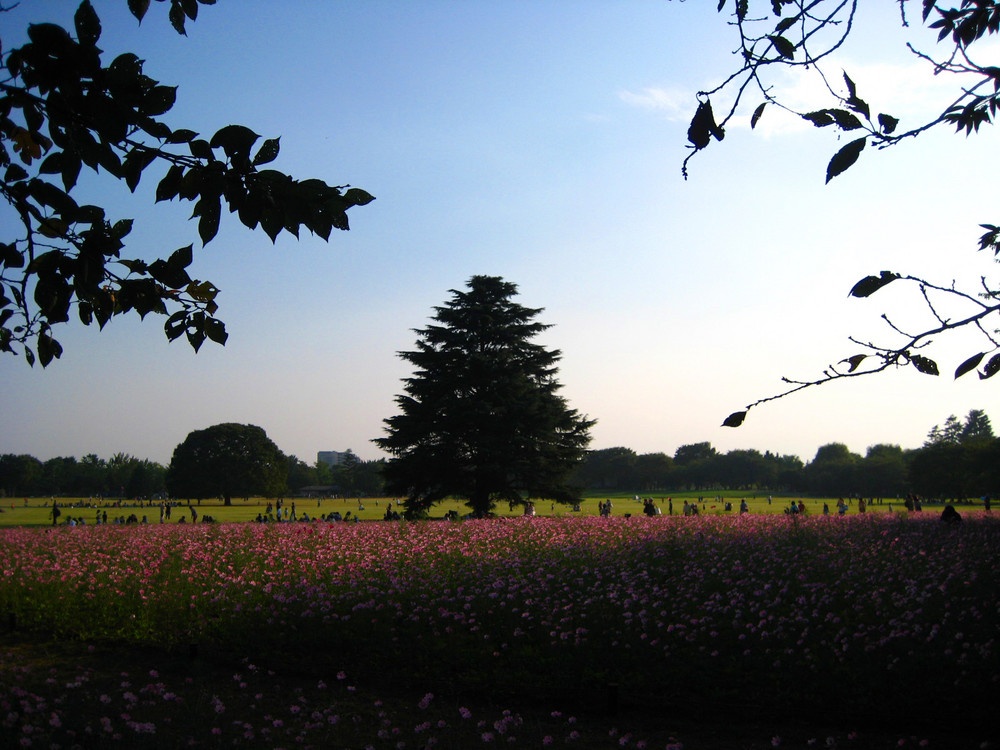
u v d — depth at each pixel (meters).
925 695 8.07
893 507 64.88
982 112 2.99
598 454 167.88
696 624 10.64
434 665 9.81
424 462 37.97
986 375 2.96
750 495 131.50
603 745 7.30
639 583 13.19
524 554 16.38
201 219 3.56
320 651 10.49
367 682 9.43
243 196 3.49
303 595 12.81
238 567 15.88
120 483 161.62
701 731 7.74
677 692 8.65
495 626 11.02
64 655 10.67
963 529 20.23
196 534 21.02
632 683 8.95
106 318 4.08
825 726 7.79
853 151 2.90
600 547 16.94
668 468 164.50
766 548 16.06
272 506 77.88
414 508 39.34
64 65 2.97
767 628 10.38
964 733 7.39
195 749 6.85
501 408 37.69
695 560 14.83
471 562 15.29
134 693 8.74
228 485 86.50
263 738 7.28
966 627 9.84
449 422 38.03
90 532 21.92
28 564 16.44
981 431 127.50
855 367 3.01
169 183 3.45
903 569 13.64
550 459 39.56
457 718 8.14
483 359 38.56
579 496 41.38
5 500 136.38
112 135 3.18
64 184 3.46
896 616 10.52
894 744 7.22
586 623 10.96
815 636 9.88
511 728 7.74
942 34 3.24
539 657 9.90
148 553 17.77
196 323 4.36
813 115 2.92
